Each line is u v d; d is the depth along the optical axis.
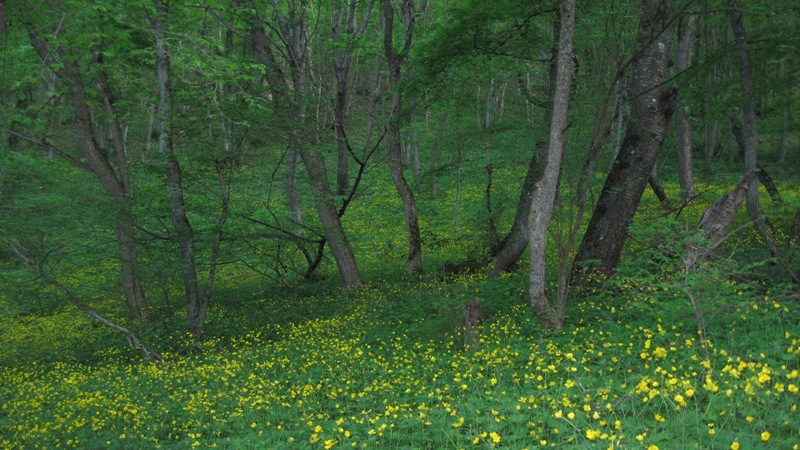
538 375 6.27
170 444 6.51
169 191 11.34
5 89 11.77
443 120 18.61
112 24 9.97
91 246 13.09
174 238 11.81
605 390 5.15
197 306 11.73
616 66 8.01
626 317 7.79
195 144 11.04
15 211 10.78
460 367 7.28
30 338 14.21
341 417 6.43
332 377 8.09
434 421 5.58
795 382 4.55
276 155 14.02
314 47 16.11
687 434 4.11
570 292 9.77
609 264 9.80
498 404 5.71
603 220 9.86
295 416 6.81
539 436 4.76
